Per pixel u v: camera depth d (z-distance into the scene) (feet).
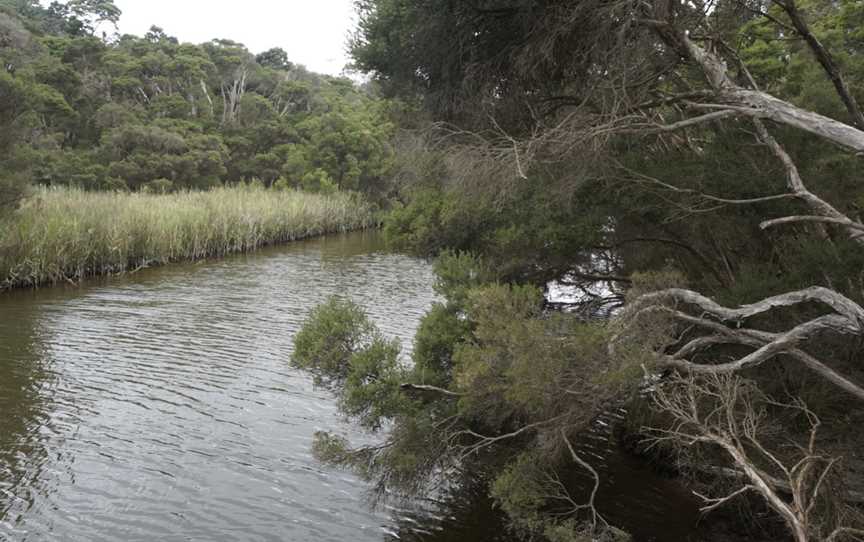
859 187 28.84
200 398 42.65
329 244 129.90
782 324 27.35
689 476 30.96
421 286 83.61
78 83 161.27
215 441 36.50
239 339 56.24
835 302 20.39
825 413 28.14
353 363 28.14
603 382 21.25
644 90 29.45
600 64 28.84
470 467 33.45
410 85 40.63
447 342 30.07
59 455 33.94
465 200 34.37
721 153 29.63
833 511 20.51
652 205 30.86
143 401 41.73
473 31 32.94
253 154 187.01
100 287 77.05
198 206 113.09
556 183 30.58
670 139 35.04
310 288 80.69
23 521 27.81
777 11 40.04
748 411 22.74
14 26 160.66
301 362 29.12
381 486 28.50
